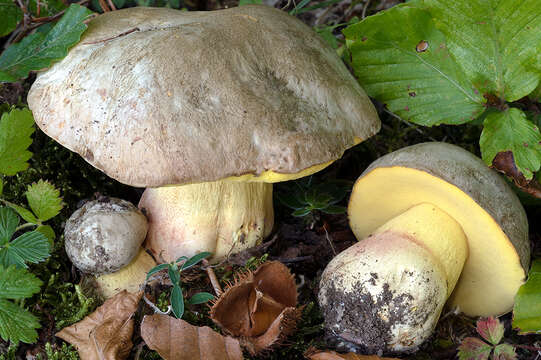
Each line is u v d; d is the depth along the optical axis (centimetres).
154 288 27
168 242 27
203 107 23
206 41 24
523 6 27
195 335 24
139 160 22
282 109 23
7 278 24
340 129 25
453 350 27
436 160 25
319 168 24
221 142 22
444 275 25
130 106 22
